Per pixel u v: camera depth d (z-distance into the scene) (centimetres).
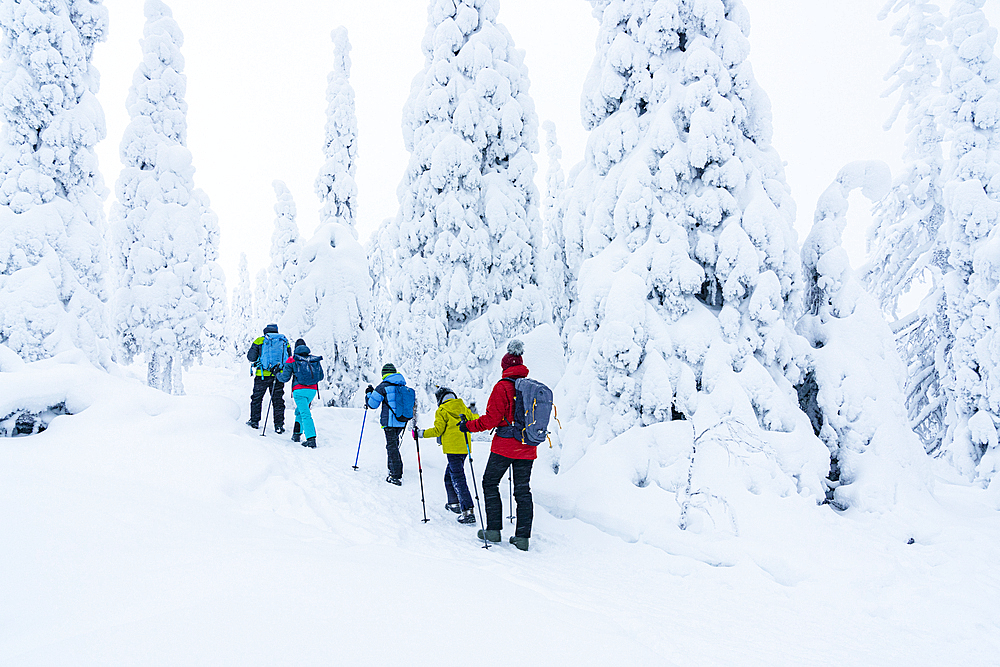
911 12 1561
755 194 723
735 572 498
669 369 698
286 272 1513
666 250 722
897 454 638
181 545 301
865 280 1612
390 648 195
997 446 1004
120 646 175
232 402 734
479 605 256
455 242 1062
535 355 1059
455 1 1155
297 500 512
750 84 767
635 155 774
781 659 309
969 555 508
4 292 977
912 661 338
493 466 563
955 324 1119
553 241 1673
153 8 1720
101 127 1198
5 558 249
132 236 1612
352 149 1583
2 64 1088
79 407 584
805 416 668
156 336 1553
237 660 172
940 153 1477
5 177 1056
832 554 509
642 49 797
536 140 1176
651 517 595
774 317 683
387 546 429
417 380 1066
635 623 325
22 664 161
